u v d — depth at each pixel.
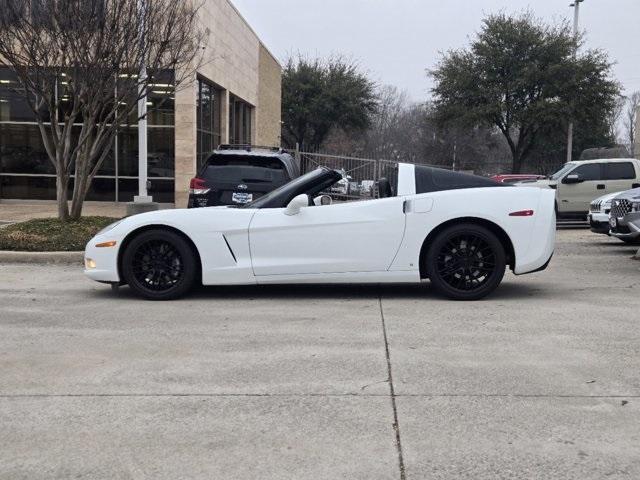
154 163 20.14
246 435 3.76
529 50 32.91
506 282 8.62
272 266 7.18
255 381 4.63
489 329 6.03
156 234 7.24
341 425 3.88
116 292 7.83
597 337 5.76
